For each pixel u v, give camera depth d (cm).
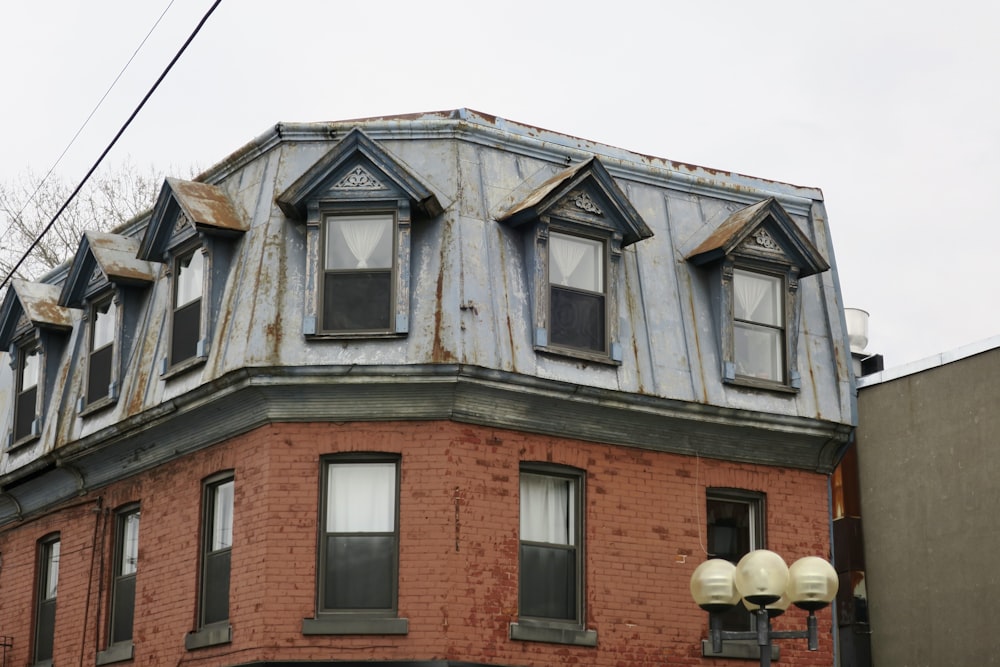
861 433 2900
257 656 2073
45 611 2672
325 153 2222
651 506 2281
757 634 1772
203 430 2281
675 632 2250
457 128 2255
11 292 2800
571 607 2198
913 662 2708
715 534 2361
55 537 2684
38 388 2742
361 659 2058
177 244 2364
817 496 2445
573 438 2239
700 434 2336
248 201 2300
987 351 2666
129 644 2366
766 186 2555
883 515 2822
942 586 2680
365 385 2114
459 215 2192
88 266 2584
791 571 1781
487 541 2117
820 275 2527
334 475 2161
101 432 2445
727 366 2347
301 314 2161
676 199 2455
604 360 2238
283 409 2153
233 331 2186
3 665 2711
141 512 2423
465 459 2128
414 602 2073
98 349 2578
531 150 2325
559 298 2242
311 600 2089
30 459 2681
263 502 2133
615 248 2305
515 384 2141
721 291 2378
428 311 2136
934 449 2741
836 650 2431
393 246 2181
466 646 2064
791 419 2380
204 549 2272
